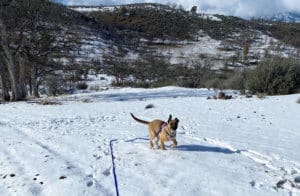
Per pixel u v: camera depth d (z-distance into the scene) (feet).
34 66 101.76
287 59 76.89
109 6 581.53
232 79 92.48
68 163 24.63
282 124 36.91
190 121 40.29
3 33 82.84
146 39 428.56
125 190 19.35
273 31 537.24
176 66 266.36
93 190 19.57
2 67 88.99
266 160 23.95
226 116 43.39
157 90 99.14
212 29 499.10
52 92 125.90
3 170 23.88
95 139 31.94
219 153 25.68
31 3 89.25
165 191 19.01
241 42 447.01
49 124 43.04
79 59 267.39
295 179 20.22
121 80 179.11
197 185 19.67
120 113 51.49
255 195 18.28
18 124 44.09
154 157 24.90
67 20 112.78
